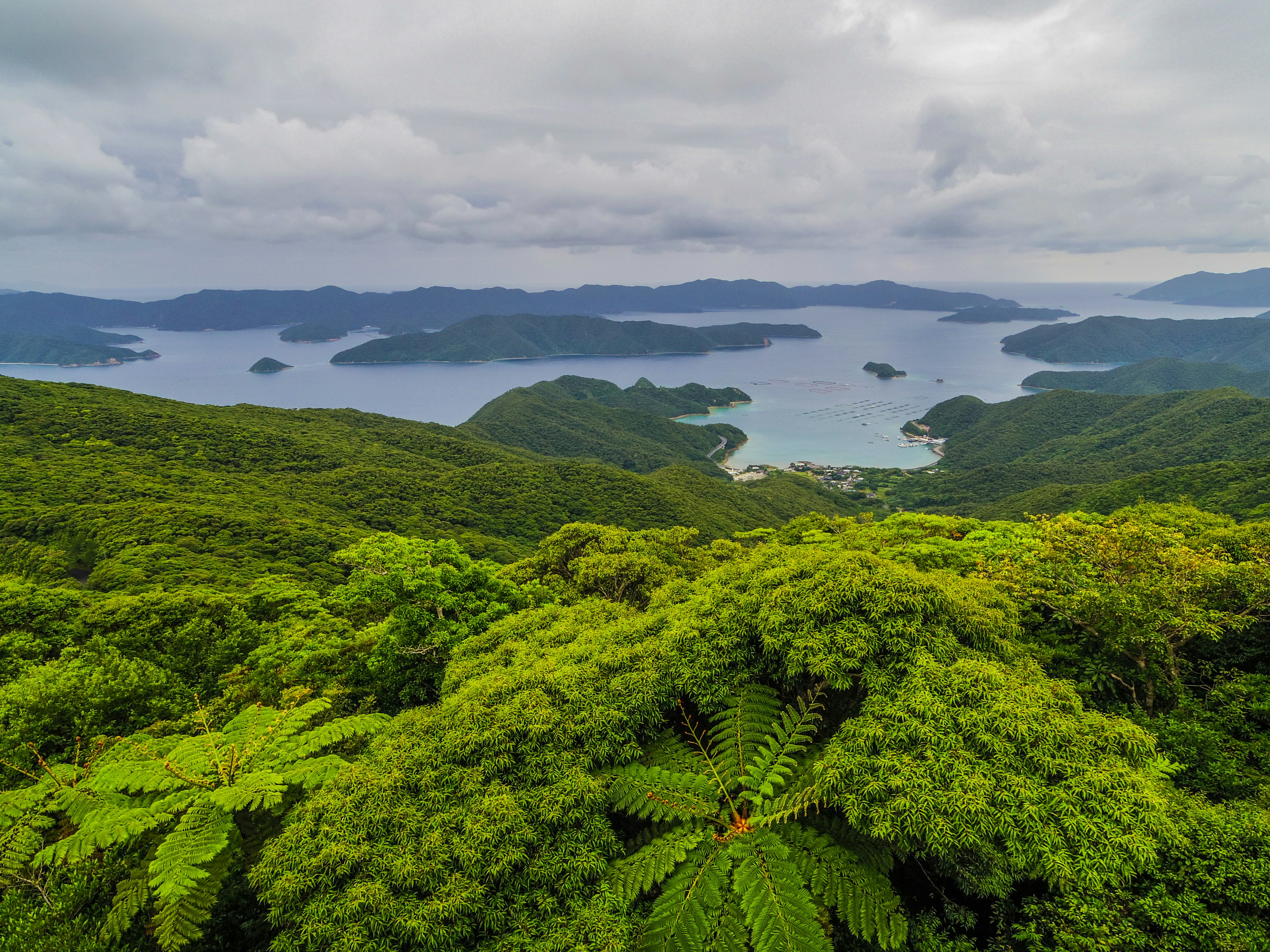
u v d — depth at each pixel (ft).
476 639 36.52
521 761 22.26
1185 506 74.59
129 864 23.63
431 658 44.50
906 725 20.33
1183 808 19.94
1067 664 36.78
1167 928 16.42
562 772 21.48
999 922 18.60
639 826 23.38
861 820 19.10
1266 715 30.09
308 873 18.43
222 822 22.47
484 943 17.24
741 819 21.02
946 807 17.88
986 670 21.94
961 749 19.56
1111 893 17.31
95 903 22.52
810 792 20.01
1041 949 17.24
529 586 59.88
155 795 25.57
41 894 21.88
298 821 20.58
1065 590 39.22
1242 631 36.27
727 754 23.13
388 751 23.34
